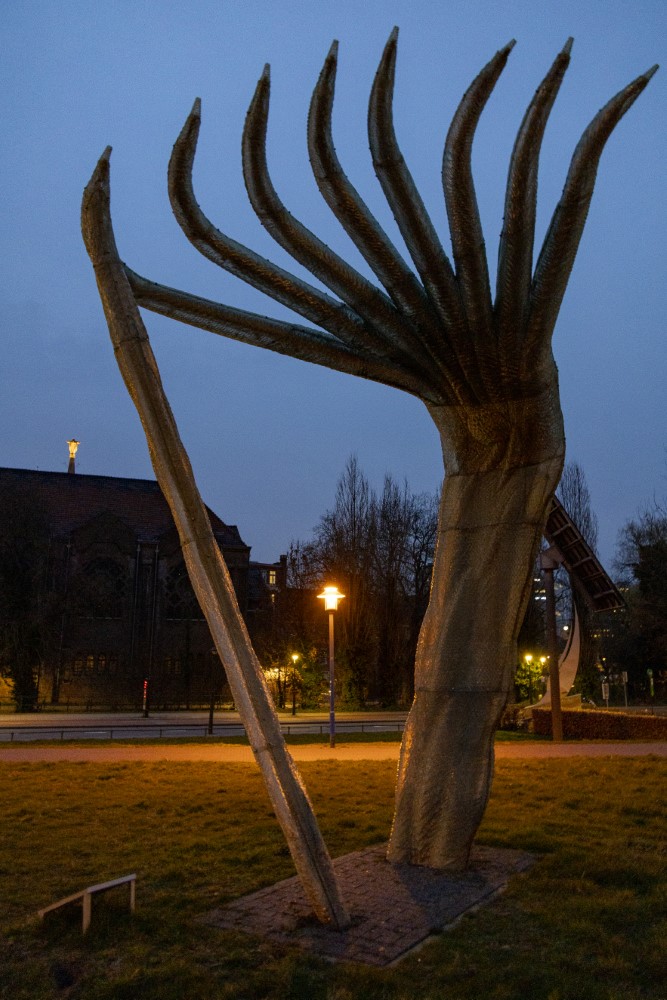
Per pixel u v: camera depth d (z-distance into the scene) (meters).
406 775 8.02
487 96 5.87
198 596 6.29
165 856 8.38
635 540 59.81
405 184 6.28
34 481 59.97
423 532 57.03
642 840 8.95
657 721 24.14
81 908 6.15
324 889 6.00
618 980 5.12
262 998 4.91
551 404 7.58
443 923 6.12
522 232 6.32
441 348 7.22
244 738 25.39
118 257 6.61
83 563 55.75
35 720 40.12
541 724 28.59
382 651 53.16
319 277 6.84
